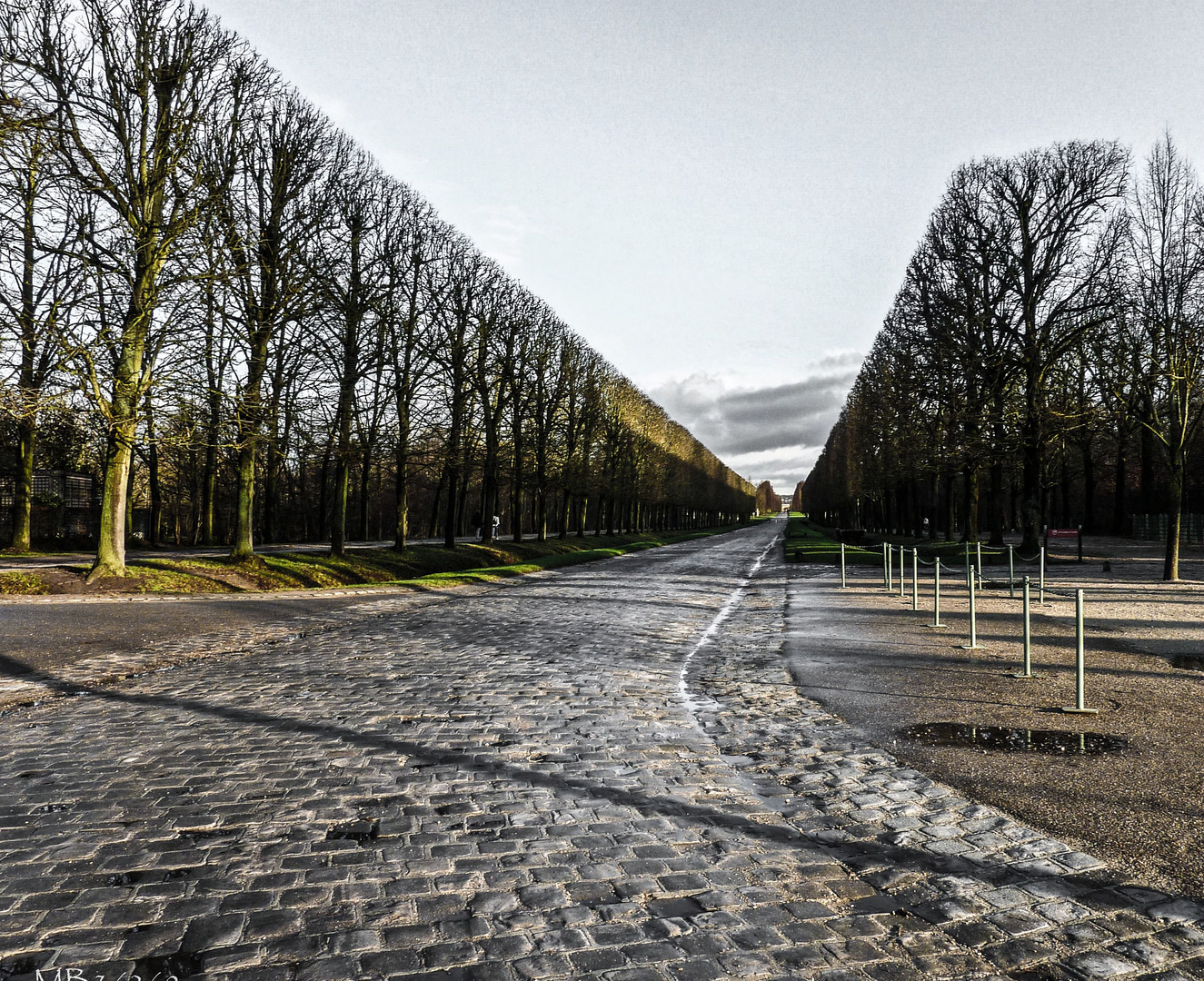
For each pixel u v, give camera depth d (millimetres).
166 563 21062
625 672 9742
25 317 17000
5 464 35344
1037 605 15906
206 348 20094
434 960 3137
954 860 4051
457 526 60250
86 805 4988
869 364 50969
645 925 3426
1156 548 38938
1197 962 3066
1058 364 30109
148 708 7723
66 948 3225
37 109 16797
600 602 18641
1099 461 57969
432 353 28812
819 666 9867
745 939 3289
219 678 9297
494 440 35844
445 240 31531
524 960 3133
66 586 17734
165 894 3734
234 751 6219
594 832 4523
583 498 54812
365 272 25859
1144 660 9531
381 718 7285
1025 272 30094
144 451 22969
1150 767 5453
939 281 34469
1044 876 3842
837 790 5207
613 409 56656
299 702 7973
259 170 22469
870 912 3520
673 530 100312
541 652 11281
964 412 30312
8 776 5590
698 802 5023
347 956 3174
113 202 18203
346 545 39719
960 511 63219
